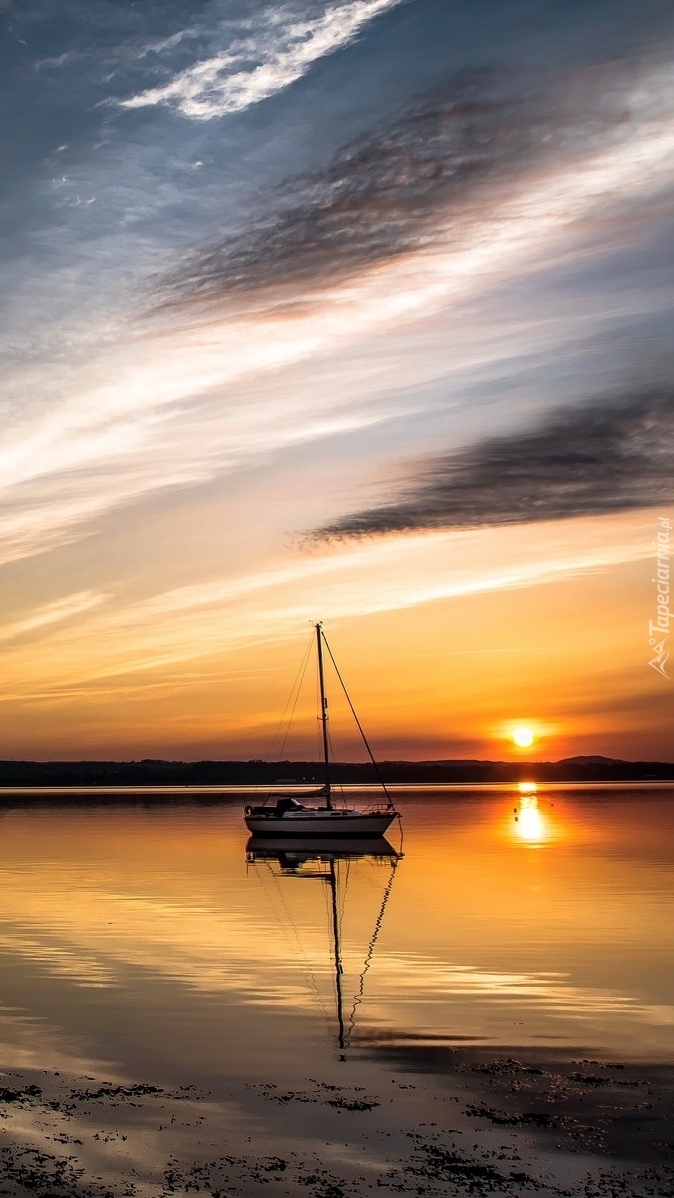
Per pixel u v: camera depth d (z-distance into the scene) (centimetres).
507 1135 1305
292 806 7469
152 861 5466
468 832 7912
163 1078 1555
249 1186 1148
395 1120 1362
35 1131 1325
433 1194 1129
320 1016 1917
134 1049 1712
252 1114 1388
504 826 8719
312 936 2828
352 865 5222
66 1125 1347
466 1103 1428
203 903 3588
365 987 2159
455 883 4200
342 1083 1523
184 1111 1401
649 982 2177
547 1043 1728
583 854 5578
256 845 6756
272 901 3641
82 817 11194
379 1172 1188
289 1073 1574
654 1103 1420
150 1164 1213
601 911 3253
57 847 6550
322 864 5297
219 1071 1587
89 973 2320
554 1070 1577
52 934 2878
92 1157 1236
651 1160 1220
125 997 2080
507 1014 1922
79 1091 1494
